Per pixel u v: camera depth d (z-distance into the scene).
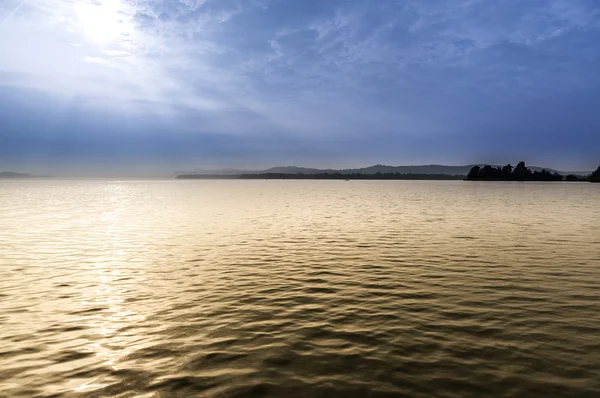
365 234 32.66
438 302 14.63
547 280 17.67
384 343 11.03
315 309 13.98
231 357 10.27
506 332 11.73
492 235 31.73
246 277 18.62
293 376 9.25
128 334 11.88
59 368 9.75
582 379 8.98
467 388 8.66
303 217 47.78
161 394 8.54
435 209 59.59
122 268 20.69
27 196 109.19
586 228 36.03
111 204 75.00
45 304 14.79
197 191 155.50
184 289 16.67
